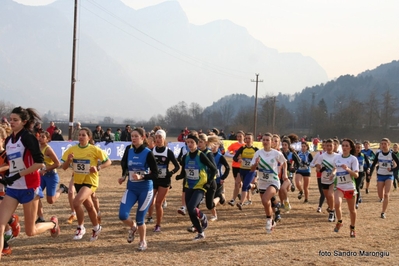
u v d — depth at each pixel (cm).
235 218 988
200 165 764
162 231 833
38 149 565
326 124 8244
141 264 620
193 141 761
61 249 689
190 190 774
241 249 717
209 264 628
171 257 659
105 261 631
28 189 568
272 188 818
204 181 768
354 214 836
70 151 738
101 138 2150
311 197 1407
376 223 986
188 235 807
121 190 1388
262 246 741
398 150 1481
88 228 833
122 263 623
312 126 8688
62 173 1777
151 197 691
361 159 1245
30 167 554
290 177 1330
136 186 683
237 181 1078
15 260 627
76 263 619
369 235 853
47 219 898
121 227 856
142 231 690
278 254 693
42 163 562
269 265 633
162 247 716
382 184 1081
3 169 658
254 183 1120
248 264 634
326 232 873
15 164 567
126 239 763
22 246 700
